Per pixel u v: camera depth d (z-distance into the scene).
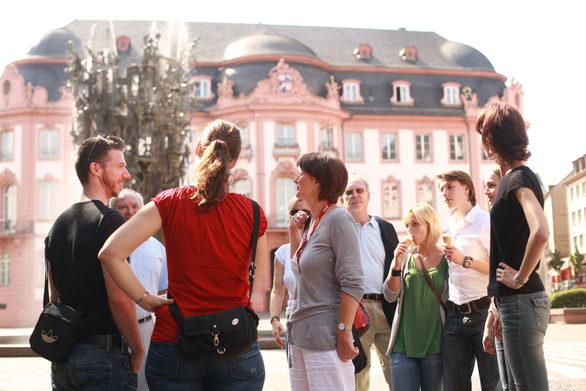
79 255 3.71
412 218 5.59
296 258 4.14
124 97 17.91
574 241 71.94
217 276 3.33
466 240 5.44
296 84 41.03
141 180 17.94
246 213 3.49
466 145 44.38
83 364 3.64
